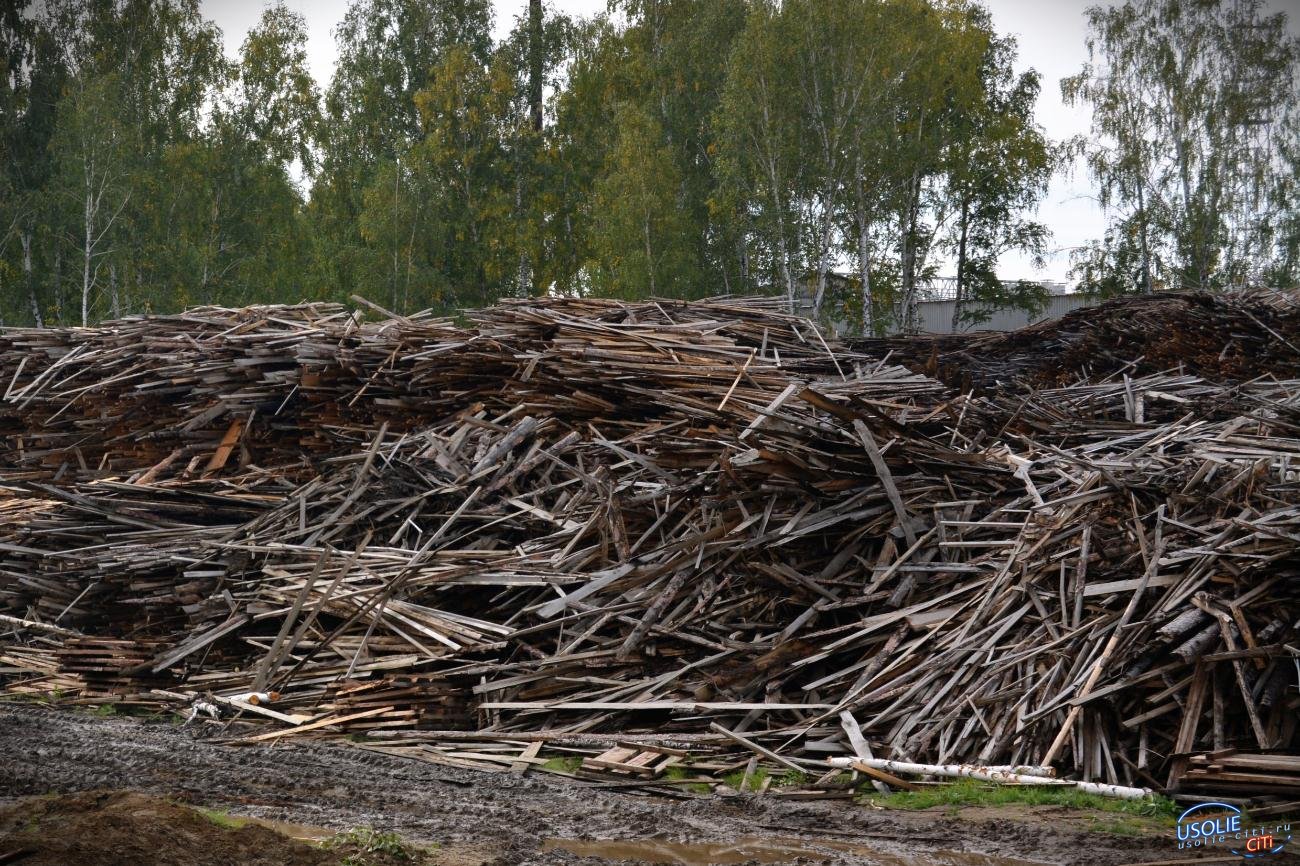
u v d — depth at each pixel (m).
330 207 48.28
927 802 7.65
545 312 15.28
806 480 10.76
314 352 15.19
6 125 42.84
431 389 14.66
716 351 13.99
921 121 38.50
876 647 9.67
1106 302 20.02
